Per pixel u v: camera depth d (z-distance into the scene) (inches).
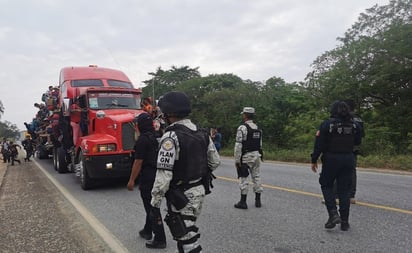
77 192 368.8
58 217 258.7
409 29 716.7
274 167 561.6
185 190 125.0
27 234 217.5
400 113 781.9
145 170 193.3
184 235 124.4
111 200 319.3
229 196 314.7
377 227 210.8
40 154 911.0
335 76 850.8
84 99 418.6
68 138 500.4
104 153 360.8
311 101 1063.0
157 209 186.2
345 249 178.1
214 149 136.8
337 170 206.8
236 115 1296.8
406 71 740.7
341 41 890.1
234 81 1680.6
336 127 205.2
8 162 933.2
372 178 411.8
